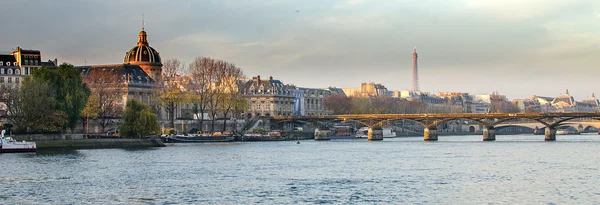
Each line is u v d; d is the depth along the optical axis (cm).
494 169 15388
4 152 19038
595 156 19388
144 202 10700
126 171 14600
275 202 10719
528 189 12081
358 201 10819
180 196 11225
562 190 11969
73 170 14638
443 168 15612
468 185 12569
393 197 11188
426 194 11500
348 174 14300
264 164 16525
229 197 11150
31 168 14888
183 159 17800
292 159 18188
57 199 10900
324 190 11912
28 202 10631
